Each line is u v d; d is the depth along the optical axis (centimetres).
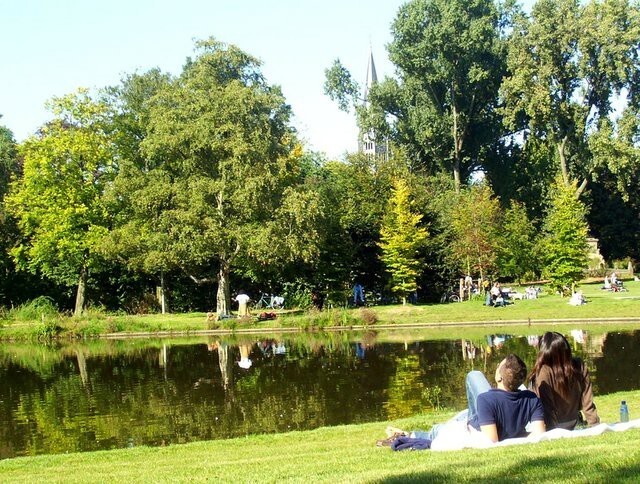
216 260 5469
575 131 6150
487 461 738
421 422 1538
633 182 7250
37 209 5084
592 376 2266
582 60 5794
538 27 5834
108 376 2830
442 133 6775
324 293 5400
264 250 4397
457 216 5406
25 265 5347
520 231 5719
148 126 4716
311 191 4581
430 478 682
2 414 2125
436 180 6656
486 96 6850
